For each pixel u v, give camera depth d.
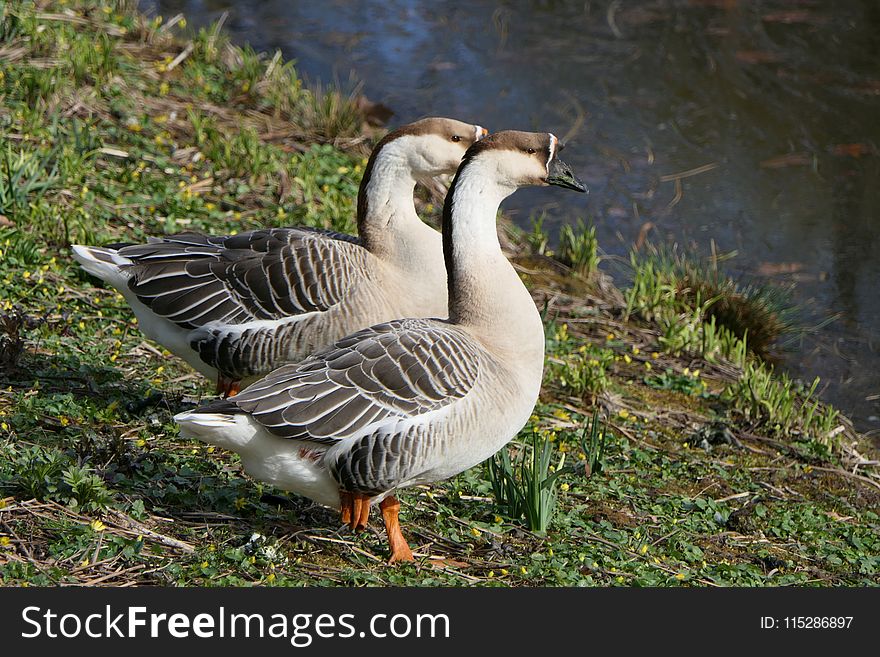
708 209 19.55
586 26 25.86
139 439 10.47
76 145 16.58
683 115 22.28
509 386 9.01
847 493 12.55
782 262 18.22
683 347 15.73
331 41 24.55
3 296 12.60
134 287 10.71
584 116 22.06
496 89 22.81
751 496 11.98
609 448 12.45
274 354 10.61
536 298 16.38
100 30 21.14
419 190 18.38
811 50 24.81
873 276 17.92
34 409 10.47
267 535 9.17
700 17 26.39
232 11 25.94
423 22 25.92
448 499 10.57
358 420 8.44
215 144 17.77
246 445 8.48
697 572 9.80
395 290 10.95
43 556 8.30
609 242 18.59
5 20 19.59
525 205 19.58
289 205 16.78
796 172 20.69
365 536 9.51
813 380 15.62
